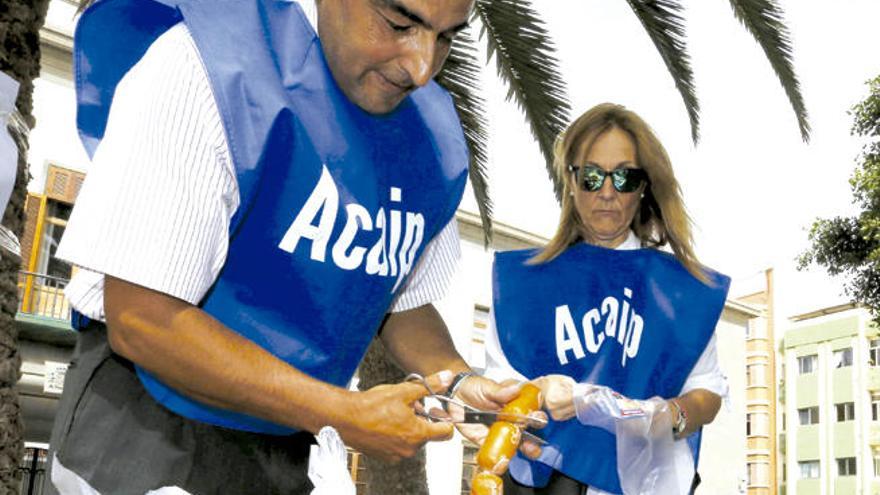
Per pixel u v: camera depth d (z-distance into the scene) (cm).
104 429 115
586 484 248
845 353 4397
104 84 121
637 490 234
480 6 605
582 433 243
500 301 270
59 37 1301
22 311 1241
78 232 106
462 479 1680
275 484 123
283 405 111
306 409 112
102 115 121
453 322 1719
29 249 1262
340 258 122
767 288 4828
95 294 118
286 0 122
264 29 119
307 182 118
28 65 295
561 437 243
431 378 125
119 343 109
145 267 106
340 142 120
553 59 612
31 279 1260
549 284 268
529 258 276
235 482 119
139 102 110
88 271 120
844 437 4328
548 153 636
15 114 168
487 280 1789
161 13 118
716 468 2241
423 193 134
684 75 636
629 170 261
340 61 118
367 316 129
